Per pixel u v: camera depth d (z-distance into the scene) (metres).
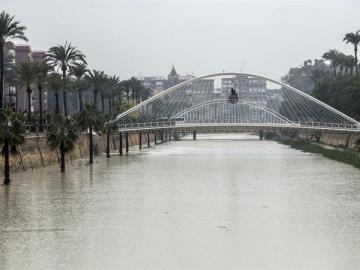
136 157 173.75
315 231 69.25
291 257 58.91
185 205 86.56
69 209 83.25
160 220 75.94
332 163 151.12
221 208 83.94
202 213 80.31
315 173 127.06
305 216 77.81
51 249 62.22
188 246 63.25
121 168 138.00
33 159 130.75
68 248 62.59
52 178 115.75
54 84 162.12
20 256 59.75
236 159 166.50
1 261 58.16
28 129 146.38
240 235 67.75
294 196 94.38
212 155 183.38
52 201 89.50
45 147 138.50
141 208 84.06
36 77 149.88
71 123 129.25
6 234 68.56
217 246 63.12
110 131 173.38
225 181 114.25
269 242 64.50
